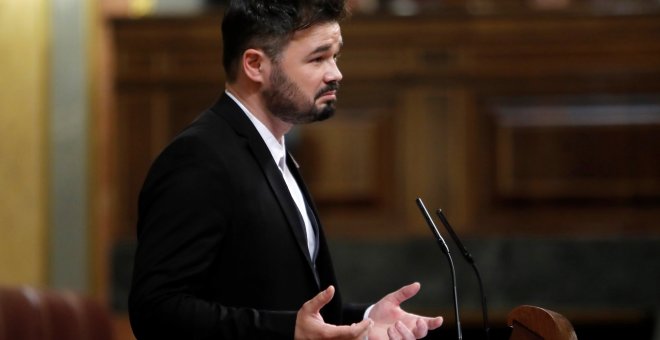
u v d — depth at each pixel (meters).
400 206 19.58
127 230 20.03
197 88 19.98
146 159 20.02
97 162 19.95
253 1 8.00
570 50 19.52
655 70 19.41
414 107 19.64
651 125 19.38
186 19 19.92
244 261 7.59
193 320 7.04
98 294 19.77
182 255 7.27
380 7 22.02
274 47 7.93
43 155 19.95
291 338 6.89
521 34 19.50
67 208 19.97
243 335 6.98
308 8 7.91
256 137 7.96
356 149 19.67
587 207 19.42
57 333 13.12
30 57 19.97
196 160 7.56
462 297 19.06
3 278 19.80
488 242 19.14
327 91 8.01
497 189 19.52
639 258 19.12
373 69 19.66
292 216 7.85
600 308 19.11
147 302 7.17
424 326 7.30
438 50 19.62
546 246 19.12
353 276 19.25
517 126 19.52
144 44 20.02
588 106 19.52
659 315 19.08
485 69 19.58
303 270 7.82
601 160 19.44
